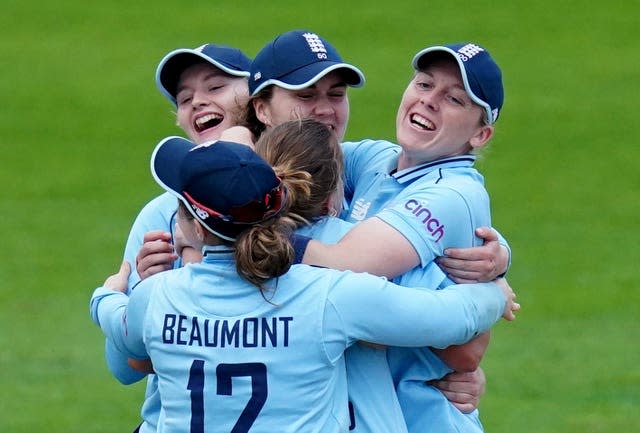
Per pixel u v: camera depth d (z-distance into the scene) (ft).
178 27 315.78
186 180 45.93
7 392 120.98
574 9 324.60
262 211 45.11
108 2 338.95
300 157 48.19
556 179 212.02
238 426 45.19
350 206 56.13
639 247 175.94
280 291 45.65
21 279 162.09
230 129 53.93
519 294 155.43
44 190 207.92
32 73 282.77
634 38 302.45
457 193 50.29
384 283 46.21
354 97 255.50
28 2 338.95
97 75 281.13
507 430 109.81
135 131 243.40
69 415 114.42
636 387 121.60
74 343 137.08
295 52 54.75
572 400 118.21
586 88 266.77
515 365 129.18
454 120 52.08
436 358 51.01
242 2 336.90
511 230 184.96
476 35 305.73
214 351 45.65
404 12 323.78
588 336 138.62
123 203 200.54
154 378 55.88
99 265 168.66
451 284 49.65
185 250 51.57
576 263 168.66
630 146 230.27
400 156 55.26
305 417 45.24
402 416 49.08
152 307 47.37
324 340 45.27
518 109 253.24
